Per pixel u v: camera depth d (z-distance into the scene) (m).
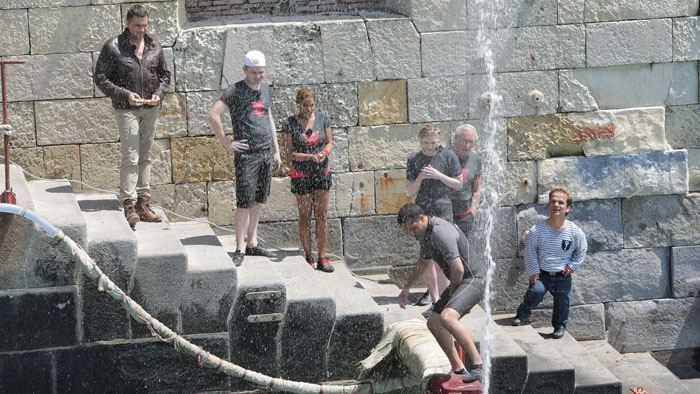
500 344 10.98
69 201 10.85
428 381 9.87
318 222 11.88
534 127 12.88
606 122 12.99
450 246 9.98
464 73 12.67
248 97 11.08
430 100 12.64
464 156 11.56
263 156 11.20
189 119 12.20
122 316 10.12
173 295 10.21
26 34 11.80
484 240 12.89
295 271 11.40
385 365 10.49
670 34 12.98
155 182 12.21
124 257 10.05
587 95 12.93
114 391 10.22
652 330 13.43
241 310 10.40
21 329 9.95
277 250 12.41
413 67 12.55
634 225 13.24
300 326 10.52
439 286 11.59
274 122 12.33
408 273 12.82
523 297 12.99
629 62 12.95
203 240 11.38
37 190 11.43
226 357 10.41
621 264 13.28
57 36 11.84
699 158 13.34
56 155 12.01
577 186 13.03
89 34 11.91
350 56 12.41
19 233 9.77
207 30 12.14
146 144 11.26
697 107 13.21
